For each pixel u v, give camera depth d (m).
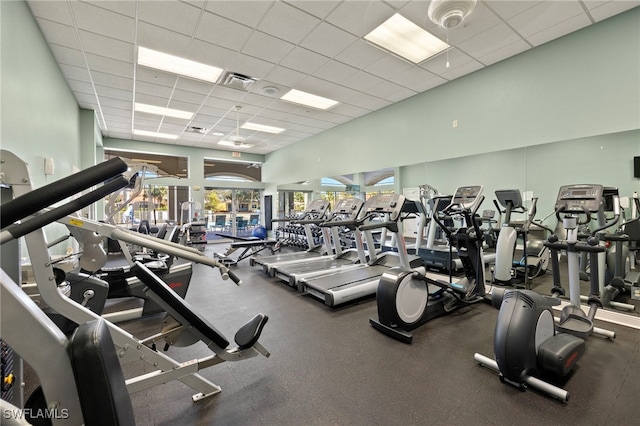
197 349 2.49
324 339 2.66
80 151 5.91
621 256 3.22
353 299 3.58
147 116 6.47
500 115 4.17
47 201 0.64
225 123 7.05
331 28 3.37
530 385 1.90
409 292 2.81
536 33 3.49
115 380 0.77
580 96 3.44
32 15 3.02
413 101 5.41
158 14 3.08
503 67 4.12
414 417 1.67
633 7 3.05
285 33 3.46
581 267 3.61
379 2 2.95
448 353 2.39
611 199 3.24
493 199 4.25
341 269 4.46
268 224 10.52
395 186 5.77
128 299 3.86
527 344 1.89
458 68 4.35
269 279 4.93
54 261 2.40
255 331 1.98
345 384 1.99
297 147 8.91
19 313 0.68
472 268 3.51
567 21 3.27
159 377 1.64
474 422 1.63
